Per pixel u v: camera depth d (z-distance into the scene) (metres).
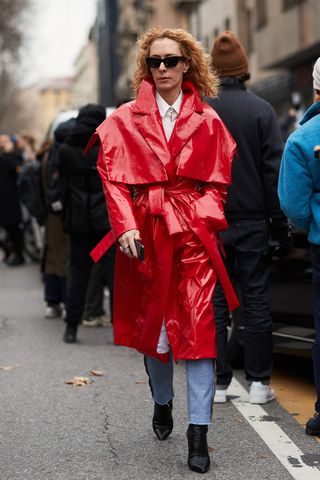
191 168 4.98
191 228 4.96
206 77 5.21
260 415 6.11
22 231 17.84
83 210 8.72
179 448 5.35
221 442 5.48
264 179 6.32
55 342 9.12
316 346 5.50
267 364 6.43
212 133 5.05
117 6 72.81
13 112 88.12
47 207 10.65
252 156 6.32
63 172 8.82
